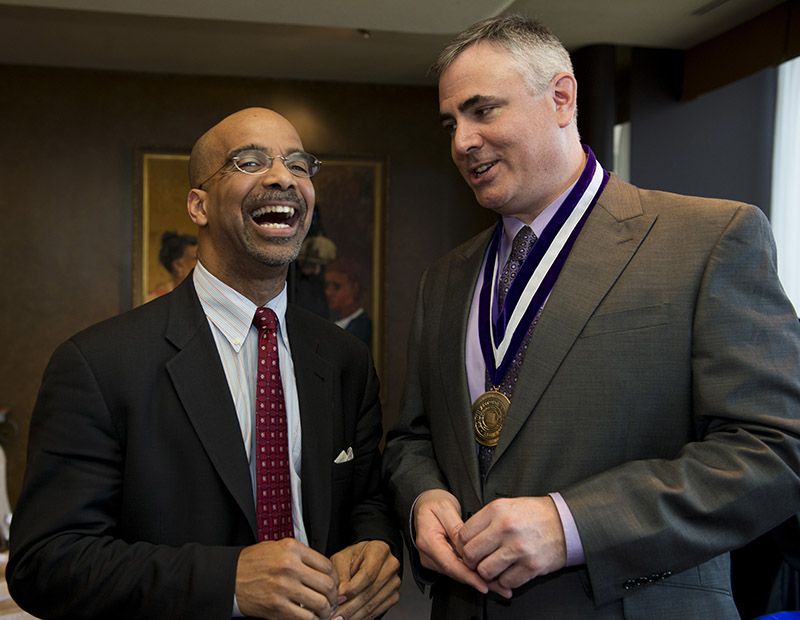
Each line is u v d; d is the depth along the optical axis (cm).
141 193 667
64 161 660
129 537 166
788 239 542
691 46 589
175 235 673
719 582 154
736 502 139
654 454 154
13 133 652
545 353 158
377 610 171
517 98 159
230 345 181
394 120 716
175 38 587
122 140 670
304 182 180
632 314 155
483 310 177
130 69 667
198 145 184
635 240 162
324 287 700
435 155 721
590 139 589
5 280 652
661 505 141
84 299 663
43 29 567
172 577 154
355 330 705
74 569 154
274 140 177
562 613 150
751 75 534
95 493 162
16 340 653
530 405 157
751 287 151
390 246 715
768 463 139
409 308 717
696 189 589
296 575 150
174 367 171
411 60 645
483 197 167
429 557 157
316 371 190
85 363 166
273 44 603
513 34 161
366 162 707
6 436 648
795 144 540
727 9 508
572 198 169
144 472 165
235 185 173
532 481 155
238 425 172
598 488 145
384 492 194
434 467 183
